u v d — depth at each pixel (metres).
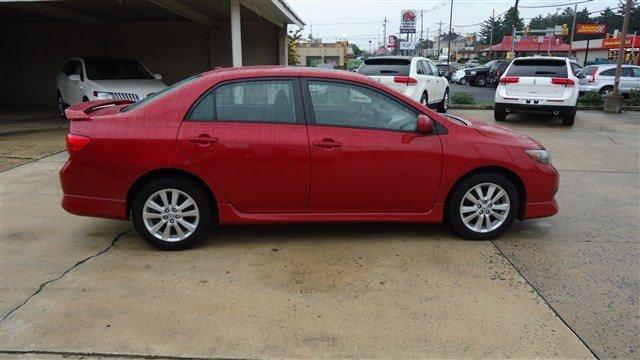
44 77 17.53
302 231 5.00
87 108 4.77
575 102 11.97
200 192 4.43
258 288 3.82
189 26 16.91
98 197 4.40
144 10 14.09
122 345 3.12
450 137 4.60
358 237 4.84
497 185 4.68
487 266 4.21
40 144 9.37
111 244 4.68
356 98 4.52
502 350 3.07
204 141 4.31
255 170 4.39
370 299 3.66
